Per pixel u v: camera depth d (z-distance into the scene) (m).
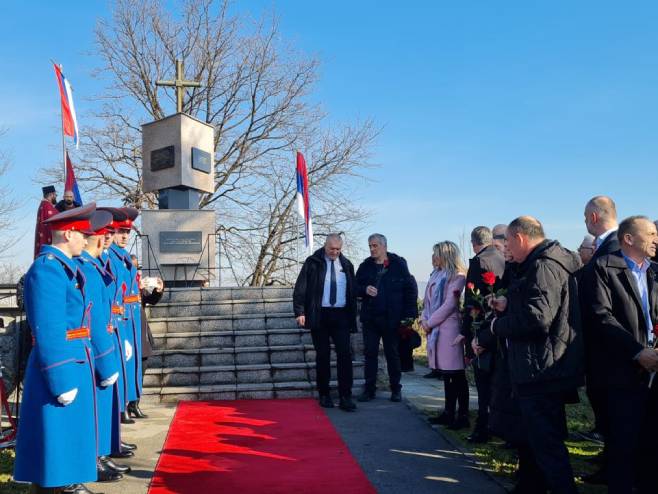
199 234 13.15
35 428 3.92
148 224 13.02
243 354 8.96
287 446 5.88
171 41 23.59
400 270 8.05
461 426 6.40
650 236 4.35
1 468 5.26
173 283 13.11
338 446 5.85
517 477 4.64
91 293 4.39
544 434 3.88
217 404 7.85
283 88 24.33
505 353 4.38
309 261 7.64
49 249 4.07
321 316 7.57
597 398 4.52
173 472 5.11
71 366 3.90
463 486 4.73
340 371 7.50
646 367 4.05
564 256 4.06
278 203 24.14
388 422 6.80
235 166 24.30
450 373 6.41
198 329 9.63
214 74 24.16
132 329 6.17
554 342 3.90
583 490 4.64
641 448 4.43
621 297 4.26
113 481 4.88
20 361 6.50
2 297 10.97
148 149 13.69
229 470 5.15
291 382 8.52
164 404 7.92
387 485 4.76
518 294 4.00
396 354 7.98
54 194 7.57
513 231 4.16
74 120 11.30
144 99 24.06
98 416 4.41
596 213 4.96
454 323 6.40
